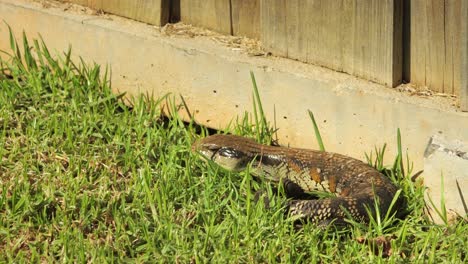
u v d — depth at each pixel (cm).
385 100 732
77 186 732
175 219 705
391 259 652
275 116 789
